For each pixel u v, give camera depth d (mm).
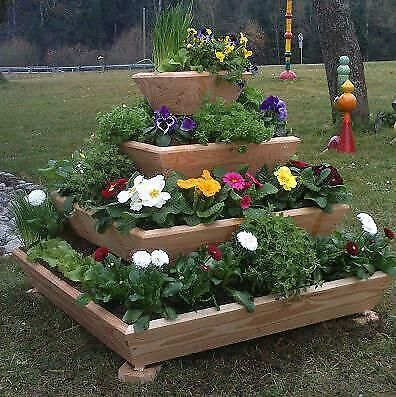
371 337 3668
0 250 5320
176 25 3797
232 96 3895
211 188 3387
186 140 3633
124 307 3277
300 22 33500
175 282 3180
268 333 3484
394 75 18156
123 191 3387
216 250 3318
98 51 33719
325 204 3756
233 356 3424
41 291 4133
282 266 3283
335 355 3477
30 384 3248
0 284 4484
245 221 3473
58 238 4219
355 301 3734
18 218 4262
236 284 3410
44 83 20469
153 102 3908
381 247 3801
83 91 17703
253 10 32844
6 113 14016
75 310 3619
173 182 3420
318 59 33719
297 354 3473
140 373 3188
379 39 34188
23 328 3826
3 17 13711
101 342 3605
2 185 7520
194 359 3381
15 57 32938
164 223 3346
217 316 3188
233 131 3566
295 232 3463
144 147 3580
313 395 3127
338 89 9734
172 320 3084
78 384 3229
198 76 3688
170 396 3100
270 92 15180
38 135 11289
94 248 4078
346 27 9766
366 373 3324
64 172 4086
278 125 4090
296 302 3441
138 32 33125
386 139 9242
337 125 10148
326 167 3900
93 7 33219
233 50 3822
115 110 3836
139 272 3164
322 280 3574
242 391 3143
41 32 33219
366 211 6062
